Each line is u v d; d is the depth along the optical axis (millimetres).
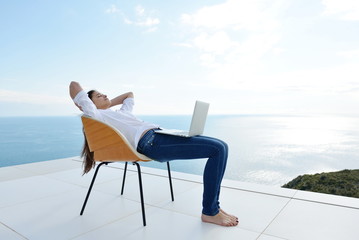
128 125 1677
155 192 2180
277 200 1976
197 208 1820
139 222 1589
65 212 1758
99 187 2330
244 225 1543
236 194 2119
